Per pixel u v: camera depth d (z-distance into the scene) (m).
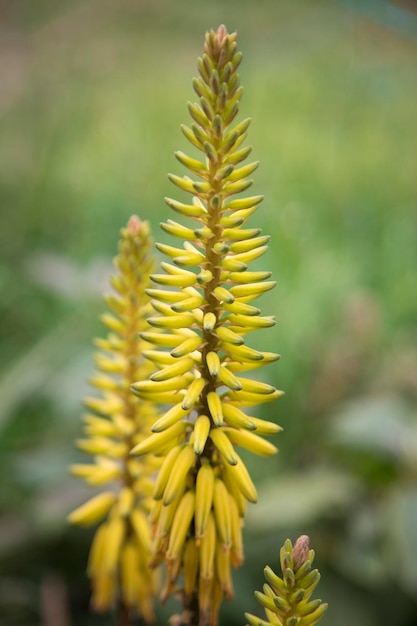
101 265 1.19
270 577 0.48
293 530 1.07
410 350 1.50
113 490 0.86
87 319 1.32
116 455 0.71
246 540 1.03
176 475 0.55
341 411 1.33
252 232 0.55
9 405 1.14
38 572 1.01
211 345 0.56
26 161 2.08
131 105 2.72
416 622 1.01
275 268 1.70
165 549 0.58
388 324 1.62
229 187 0.54
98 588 0.74
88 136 2.40
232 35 0.54
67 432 1.22
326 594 1.02
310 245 1.89
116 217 1.84
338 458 1.22
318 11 3.76
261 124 2.74
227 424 0.58
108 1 3.53
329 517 1.10
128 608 0.73
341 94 3.03
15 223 1.86
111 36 3.28
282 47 3.45
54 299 1.52
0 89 2.47
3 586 0.98
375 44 3.46
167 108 2.71
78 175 2.14
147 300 0.69
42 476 1.06
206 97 0.54
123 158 2.27
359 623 0.99
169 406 0.87
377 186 2.34
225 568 0.58
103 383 0.70
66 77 2.56
